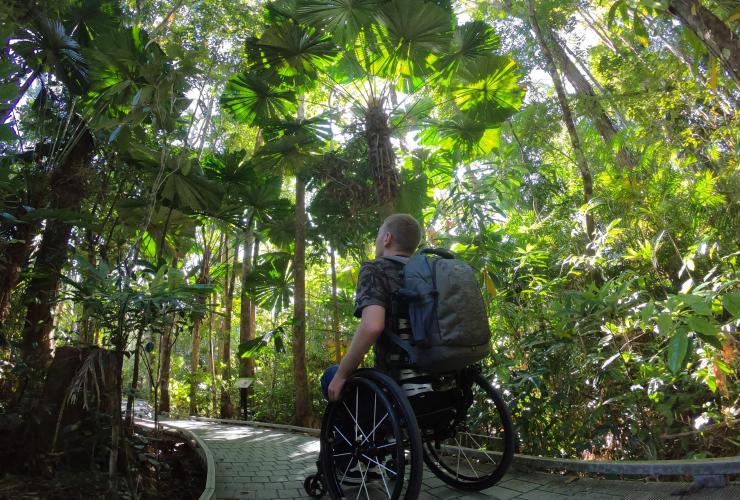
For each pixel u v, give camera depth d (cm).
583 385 307
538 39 607
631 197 388
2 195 306
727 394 228
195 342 1206
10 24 318
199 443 379
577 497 185
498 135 738
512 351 335
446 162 776
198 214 680
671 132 495
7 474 243
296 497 235
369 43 573
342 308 902
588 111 585
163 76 359
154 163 500
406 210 728
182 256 775
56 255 396
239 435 552
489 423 309
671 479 225
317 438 491
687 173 425
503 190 555
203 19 627
